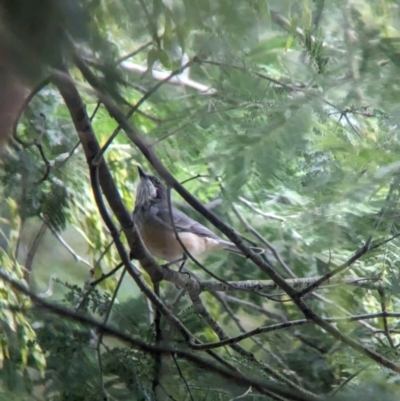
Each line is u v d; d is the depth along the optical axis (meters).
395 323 9.70
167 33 4.98
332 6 6.35
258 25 5.27
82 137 7.41
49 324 8.01
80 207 10.69
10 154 8.45
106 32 4.59
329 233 6.62
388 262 7.32
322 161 6.50
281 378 8.26
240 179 6.05
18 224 9.21
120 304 9.93
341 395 7.57
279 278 8.09
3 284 8.02
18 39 3.09
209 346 8.20
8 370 7.86
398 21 6.33
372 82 6.15
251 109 6.17
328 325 7.95
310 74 6.47
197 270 12.10
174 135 6.54
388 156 5.95
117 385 7.80
